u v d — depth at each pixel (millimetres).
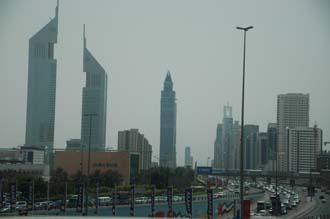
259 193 187375
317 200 162625
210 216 77312
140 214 103188
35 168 187375
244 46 60375
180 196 132500
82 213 89562
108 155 175125
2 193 102062
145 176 174250
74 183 130125
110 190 137250
